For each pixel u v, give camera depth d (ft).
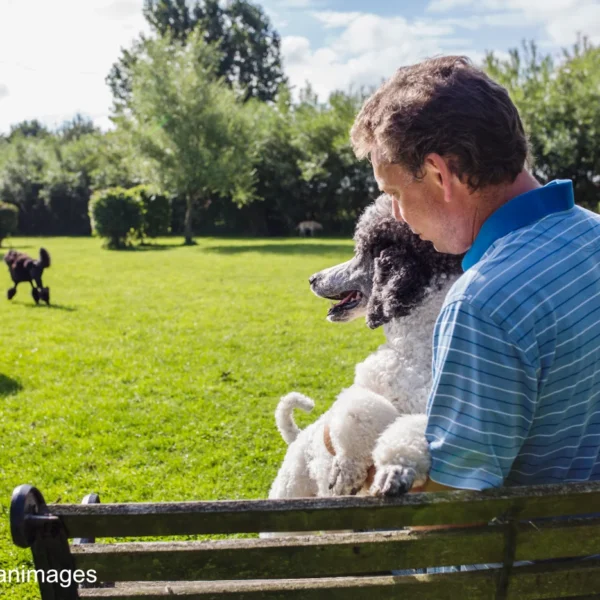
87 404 20.45
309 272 56.54
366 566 4.36
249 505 4.21
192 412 19.62
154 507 4.22
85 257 74.33
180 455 16.43
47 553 4.31
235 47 189.16
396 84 4.90
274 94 195.72
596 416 4.87
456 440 4.39
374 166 5.17
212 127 93.56
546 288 4.41
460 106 4.53
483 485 4.42
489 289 4.39
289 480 7.51
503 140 4.59
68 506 4.28
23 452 16.70
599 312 4.59
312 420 18.60
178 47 97.25
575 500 4.42
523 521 4.52
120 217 87.51
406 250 6.56
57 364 25.36
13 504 4.14
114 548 4.35
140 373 23.97
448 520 4.34
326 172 111.45
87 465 15.89
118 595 4.56
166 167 91.76
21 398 21.26
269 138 115.75
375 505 4.23
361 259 7.17
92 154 143.13
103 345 28.71
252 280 50.98
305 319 33.96
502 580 4.50
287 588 4.43
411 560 4.38
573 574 4.56
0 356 26.53
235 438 17.49
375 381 6.62
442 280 6.48
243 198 101.24
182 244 95.61
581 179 91.86
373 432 5.97
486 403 4.32
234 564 4.32
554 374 4.45
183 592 4.51
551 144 86.99
